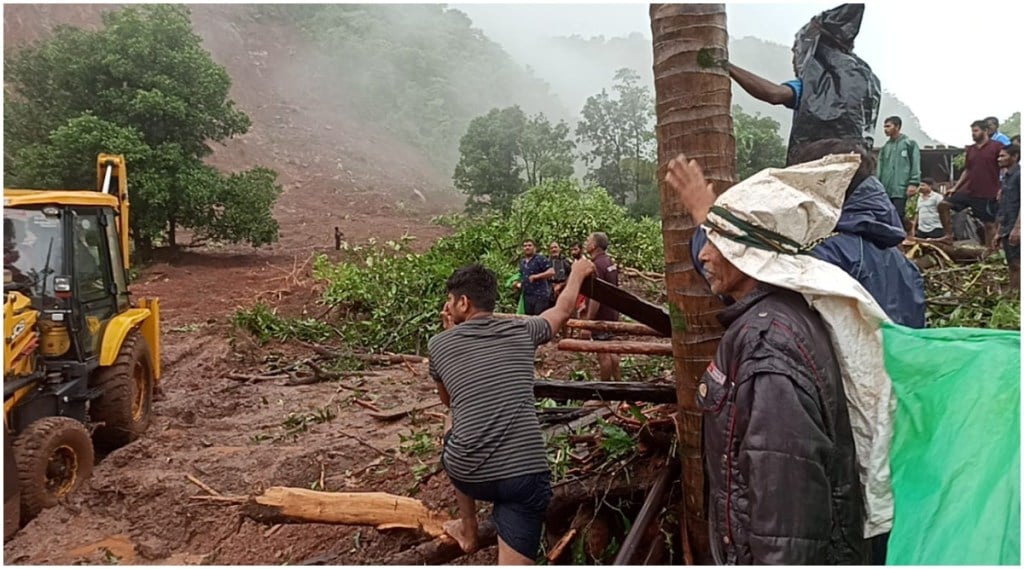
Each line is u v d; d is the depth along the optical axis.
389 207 41.75
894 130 8.70
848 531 1.99
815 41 3.59
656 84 2.92
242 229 20.14
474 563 3.77
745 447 1.91
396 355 9.62
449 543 3.39
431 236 30.67
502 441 3.07
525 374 3.20
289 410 7.45
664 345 3.91
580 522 3.65
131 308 7.11
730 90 2.86
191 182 19.11
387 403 7.38
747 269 2.08
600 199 15.73
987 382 2.00
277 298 14.52
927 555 1.90
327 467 5.50
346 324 10.98
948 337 2.12
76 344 5.68
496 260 12.24
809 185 2.15
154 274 18.16
